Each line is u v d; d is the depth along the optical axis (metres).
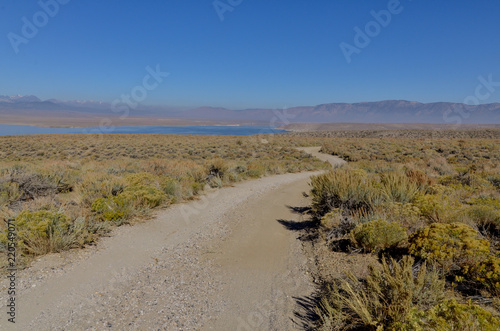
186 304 3.91
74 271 4.68
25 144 42.06
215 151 37.28
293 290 4.21
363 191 7.32
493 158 24.73
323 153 38.97
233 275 4.80
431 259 3.87
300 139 60.69
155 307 3.83
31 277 4.37
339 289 3.85
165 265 5.20
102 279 4.54
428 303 3.10
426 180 9.78
